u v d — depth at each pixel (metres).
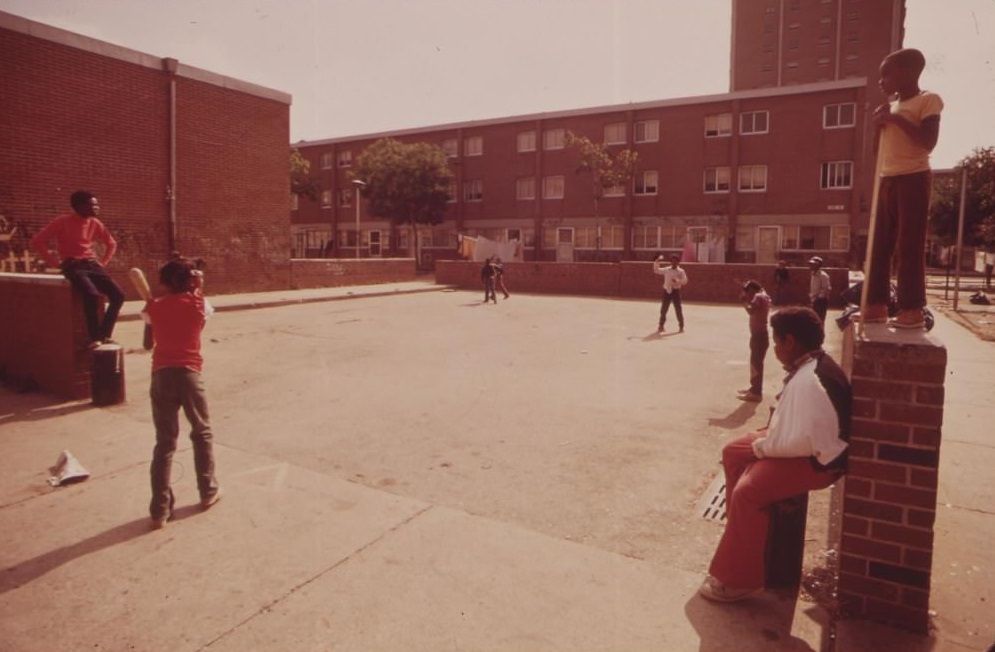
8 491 4.32
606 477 4.69
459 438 5.66
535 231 40.47
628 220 37.28
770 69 61.84
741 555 2.92
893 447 2.74
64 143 16.02
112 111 16.98
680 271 13.32
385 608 2.93
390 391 7.59
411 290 24.52
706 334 13.13
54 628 2.79
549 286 25.77
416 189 40.25
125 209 17.41
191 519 3.88
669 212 36.47
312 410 6.66
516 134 41.09
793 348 2.97
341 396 7.32
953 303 20.58
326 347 11.00
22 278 7.31
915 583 2.73
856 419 2.79
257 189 21.14
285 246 22.33
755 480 2.92
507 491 4.40
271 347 10.94
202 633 2.75
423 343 11.56
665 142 36.38
